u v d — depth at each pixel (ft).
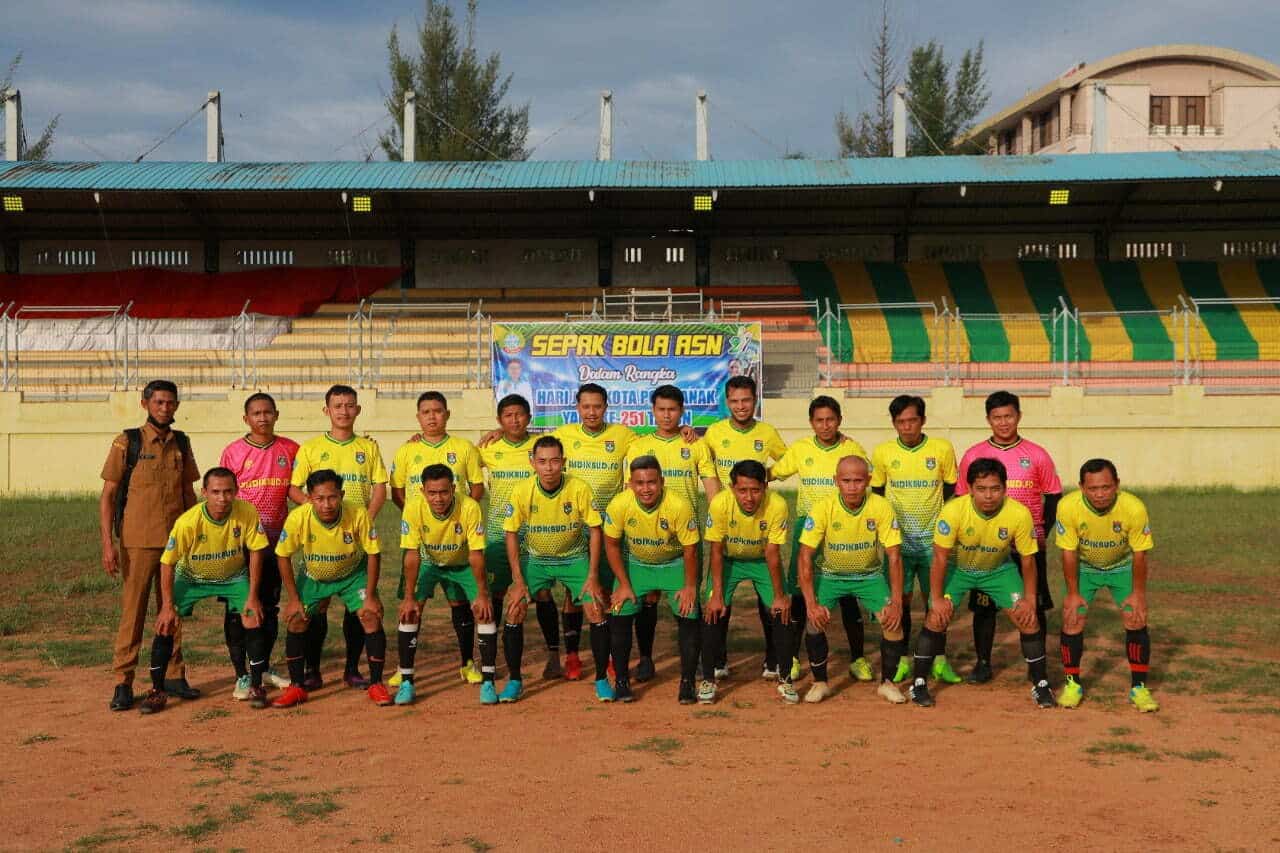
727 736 23.82
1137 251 103.04
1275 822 18.45
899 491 29.73
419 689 28.50
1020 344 88.58
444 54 137.49
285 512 29.55
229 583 27.22
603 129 103.04
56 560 47.37
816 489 29.89
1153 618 35.99
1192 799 19.58
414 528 27.43
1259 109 138.21
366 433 74.84
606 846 17.40
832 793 19.92
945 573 27.35
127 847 17.44
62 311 93.15
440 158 134.51
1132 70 139.13
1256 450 74.23
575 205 96.37
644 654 29.60
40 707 26.30
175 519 27.14
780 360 86.79
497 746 23.07
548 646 29.86
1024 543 26.71
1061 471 74.64
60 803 19.48
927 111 155.12
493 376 73.82
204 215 97.30
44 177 87.97
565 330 73.67
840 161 93.81
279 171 91.25
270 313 94.73
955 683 28.89
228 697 27.53
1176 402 74.28
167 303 96.07
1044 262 101.76
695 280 102.32
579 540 28.45
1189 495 70.28
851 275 100.01
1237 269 100.58
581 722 25.11
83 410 74.38
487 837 17.79
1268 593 40.34
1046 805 19.29
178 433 27.63
